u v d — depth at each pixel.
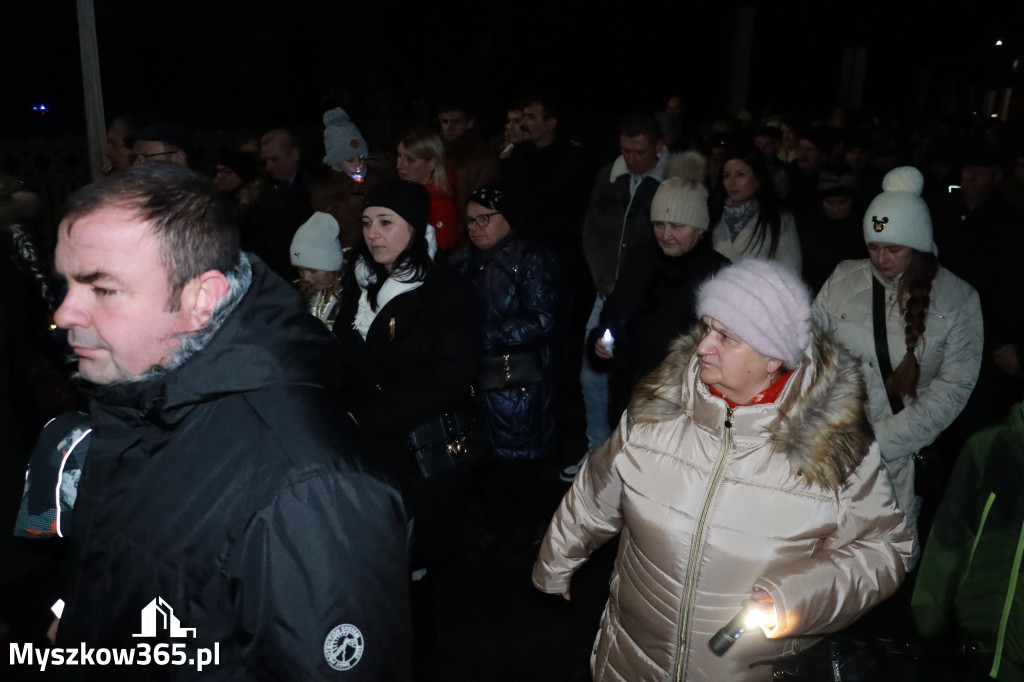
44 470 1.77
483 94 11.19
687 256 3.43
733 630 1.94
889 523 2.03
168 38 10.26
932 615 2.39
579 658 3.52
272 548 1.32
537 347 3.84
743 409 1.98
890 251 3.12
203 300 1.35
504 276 3.80
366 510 1.39
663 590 2.07
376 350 3.05
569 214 6.07
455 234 4.85
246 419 1.37
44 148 7.95
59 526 1.76
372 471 1.42
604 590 3.96
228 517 1.33
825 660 2.00
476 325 3.09
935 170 6.62
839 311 3.31
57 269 1.33
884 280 3.25
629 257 3.70
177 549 1.34
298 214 4.95
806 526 1.97
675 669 2.09
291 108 10.49
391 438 3.04
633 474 2.11
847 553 2.01
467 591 3.98
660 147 5.43
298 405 1.39
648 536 2.08
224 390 1.35
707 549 2.01
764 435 1.99
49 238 7.92
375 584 1.39
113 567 1.40
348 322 3.15
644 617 2.13
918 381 3.16
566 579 2.39
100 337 1.32
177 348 1.34
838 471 1.93
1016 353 3.92
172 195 1.32
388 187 2.98
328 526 1.35
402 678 1.46
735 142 6.61
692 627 2.05
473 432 3.15
